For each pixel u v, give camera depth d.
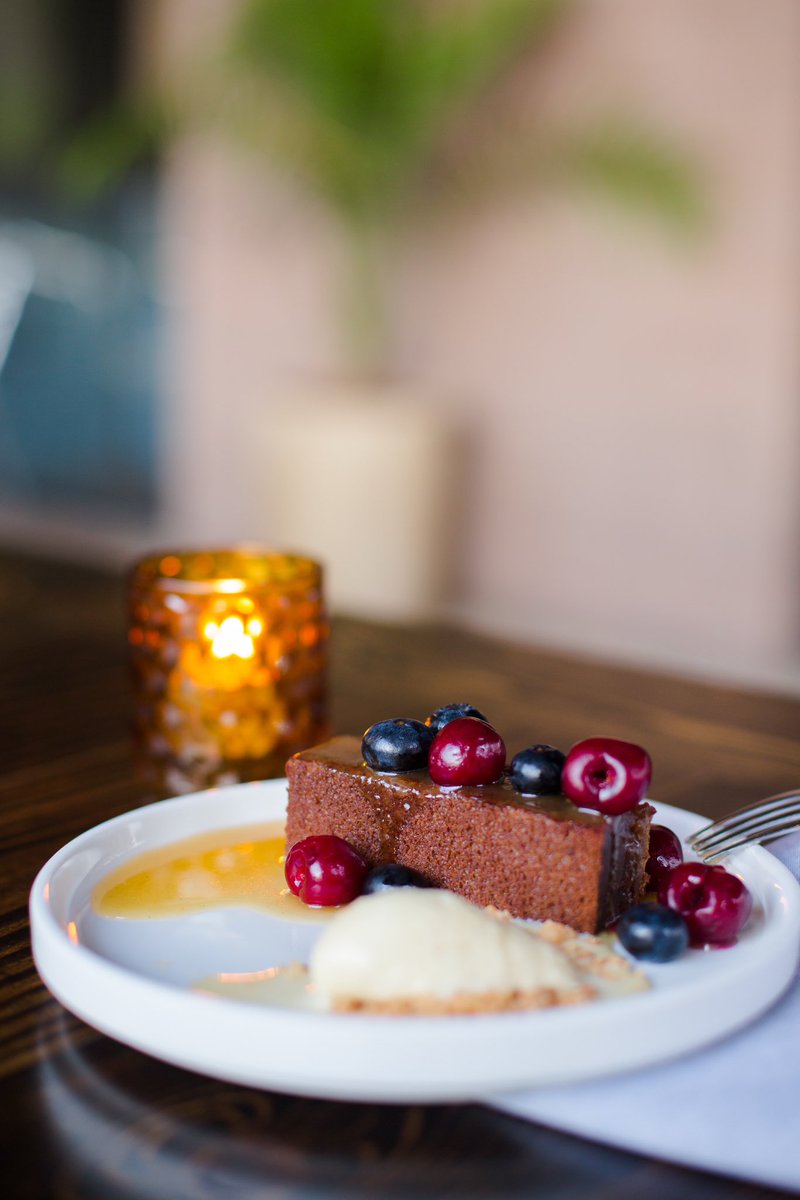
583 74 4.04
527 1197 0.52
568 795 0.76
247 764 1.01
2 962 0.71
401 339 4.59
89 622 1.53
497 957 0.61
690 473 4.05
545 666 1.40
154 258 5.30
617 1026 0.56
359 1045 0.55
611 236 4.07
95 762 1.06
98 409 5.61
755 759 1.11
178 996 0.57
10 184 5.54
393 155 3.89
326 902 0.75
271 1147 0.55
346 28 3.70
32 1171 0.53
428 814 0.79
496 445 4.46
